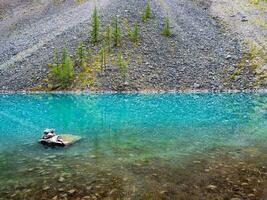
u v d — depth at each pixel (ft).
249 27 252.21
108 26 234.99
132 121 110.63
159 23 260.42
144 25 256.52
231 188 52.60
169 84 194.90
